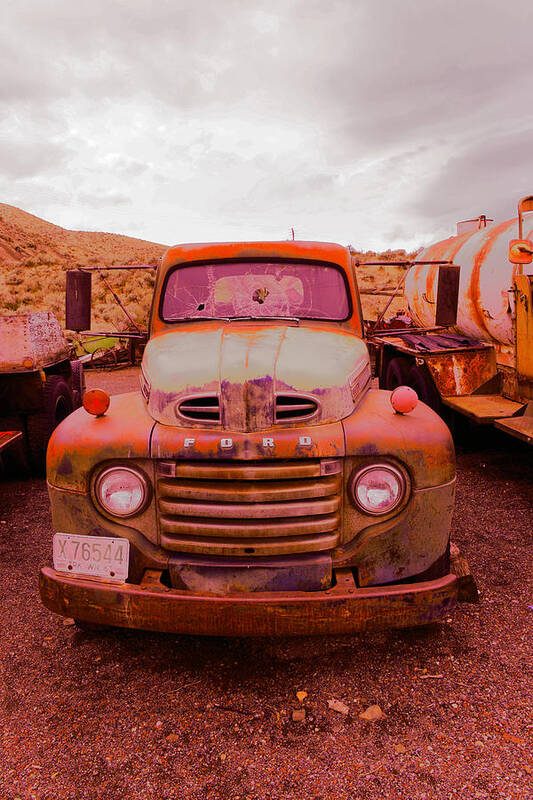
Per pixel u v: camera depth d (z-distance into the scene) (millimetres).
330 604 2539
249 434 2705
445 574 2918
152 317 4000
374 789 2227
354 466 2752
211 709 2705
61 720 2652
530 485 5590
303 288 3959
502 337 6184
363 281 31016
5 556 4391
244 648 3186
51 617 3527
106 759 2418
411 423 2848
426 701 2711
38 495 5809
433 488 2768
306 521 2697
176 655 3135
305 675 2936
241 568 2697
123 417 2941
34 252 54688
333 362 3057
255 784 2271
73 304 4016
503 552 4180
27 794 2252
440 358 6441
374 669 2961
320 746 2453
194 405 2820
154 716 2666
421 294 8406
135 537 2789
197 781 2295
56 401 6410
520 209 5645
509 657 3008
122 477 2773
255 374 2797
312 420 2764
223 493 2658
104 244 79625
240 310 3910
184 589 2748
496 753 2379
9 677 2963
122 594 2633
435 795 2189
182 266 4039
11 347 5734
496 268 6168
